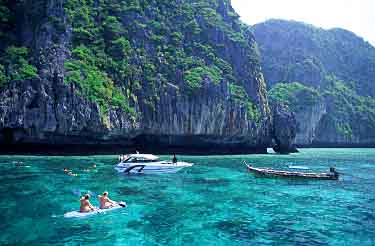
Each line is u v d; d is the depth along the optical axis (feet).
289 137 289.33
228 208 84.64
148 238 62.59
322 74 536.01
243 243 61.57
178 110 230.27
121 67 222.69
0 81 184.75
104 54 223.51
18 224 67.82
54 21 209.77
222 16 311.47
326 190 111.45
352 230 69.82
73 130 192.24
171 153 232.73
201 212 80.33
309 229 70.08
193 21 279.28
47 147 196.03
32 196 89.15
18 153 190.60
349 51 624.59
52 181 110.01
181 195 97.40
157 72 236.63
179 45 260.21
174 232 66.18
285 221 75.15
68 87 191.42
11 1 215.51
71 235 63.00
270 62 542.57
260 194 102.01
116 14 245.45
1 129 183.73
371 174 152.97
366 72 603.67
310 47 580.30
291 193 104.94
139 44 241.35
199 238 63.31
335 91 520.01
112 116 202.90
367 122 504.84
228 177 131.13
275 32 574.97
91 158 177.88
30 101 185.78
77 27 224.74
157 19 263.70
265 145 282.77
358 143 494.18
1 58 195.52
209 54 269.44
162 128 226.99
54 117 187.42
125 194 96.68
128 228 67.67
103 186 106.22
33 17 211.82
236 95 258.78
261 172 132.05
